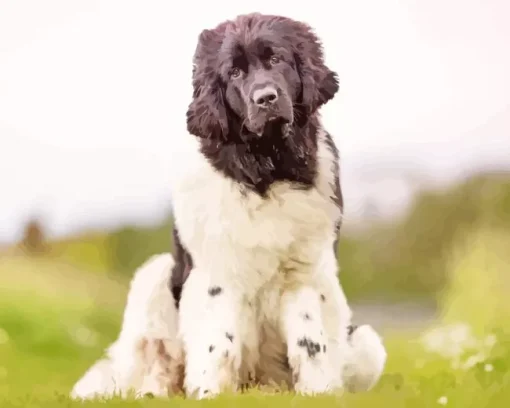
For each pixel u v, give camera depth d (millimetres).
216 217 8414
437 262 25812
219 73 8578
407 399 7617
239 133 8453
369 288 26828
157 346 9016
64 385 11867
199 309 8547
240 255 8406
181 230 8672
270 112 8055
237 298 8516
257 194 8375
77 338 15523
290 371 8828
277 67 8438
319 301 8578
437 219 26172
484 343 10422
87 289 19344
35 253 22984
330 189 8672
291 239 8367
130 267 23688
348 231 27406
